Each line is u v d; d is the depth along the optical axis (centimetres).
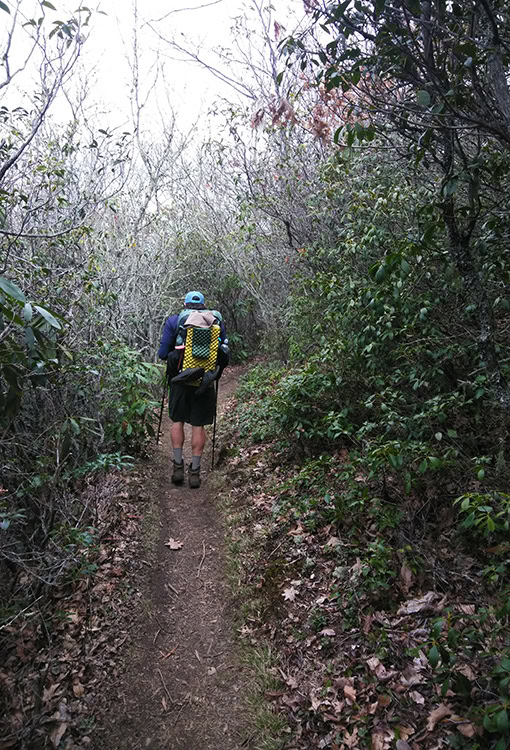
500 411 348
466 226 273
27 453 382
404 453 329
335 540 358
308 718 262
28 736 266
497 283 330
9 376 225
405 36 222
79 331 451
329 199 570
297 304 652
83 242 547
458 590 295
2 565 351
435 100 235
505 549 258
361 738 240
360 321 445
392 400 376
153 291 803
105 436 525
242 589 361
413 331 386
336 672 278
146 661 317
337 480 405
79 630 330
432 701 244
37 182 471
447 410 353
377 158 480
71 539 344
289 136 645
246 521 431
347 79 244
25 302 190
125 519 441
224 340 515
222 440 611
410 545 323
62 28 270
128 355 559
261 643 316
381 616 297
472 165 247
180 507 486
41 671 300
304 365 618
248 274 925
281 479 464
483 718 198
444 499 346
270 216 738
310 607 324
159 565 402
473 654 245
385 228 423
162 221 898
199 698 291
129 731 275
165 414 738
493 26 204
